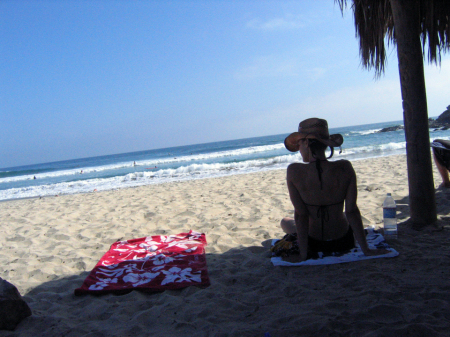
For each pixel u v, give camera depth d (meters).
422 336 1.92
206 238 4.60
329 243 3.22
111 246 4.43
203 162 25.05
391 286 2.57
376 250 3.20
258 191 7.86
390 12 4.28
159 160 31.52
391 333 1.95
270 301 2.59
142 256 3.93
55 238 5.22
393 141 27.27
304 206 3.10
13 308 2.48
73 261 4.02
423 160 3.82
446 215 4.26
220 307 2.57
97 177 21.88
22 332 2.40
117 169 27.73
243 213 5.75
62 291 3.20
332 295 2.55
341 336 2.00
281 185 8.46
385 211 3.66
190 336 2.19
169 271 3.38
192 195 8.29
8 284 2.56
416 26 3.60
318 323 2.13
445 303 2.24
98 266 3.64
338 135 3.09
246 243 4.25
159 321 2.44
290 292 2.71
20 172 37.75
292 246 3.39
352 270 2.95
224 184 10.02
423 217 3.89
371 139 31.45
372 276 2.79
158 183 13.24
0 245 5.07
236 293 2.80
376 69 4.61
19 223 6.67
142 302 2.79
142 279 3.23
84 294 3.02
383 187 6.61
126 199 8.69
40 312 2.71
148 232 5.17
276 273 3.12
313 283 2.80
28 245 4.95
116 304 2.78
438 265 2.88
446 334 1.91
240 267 3.42
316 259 3.19
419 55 3.64
